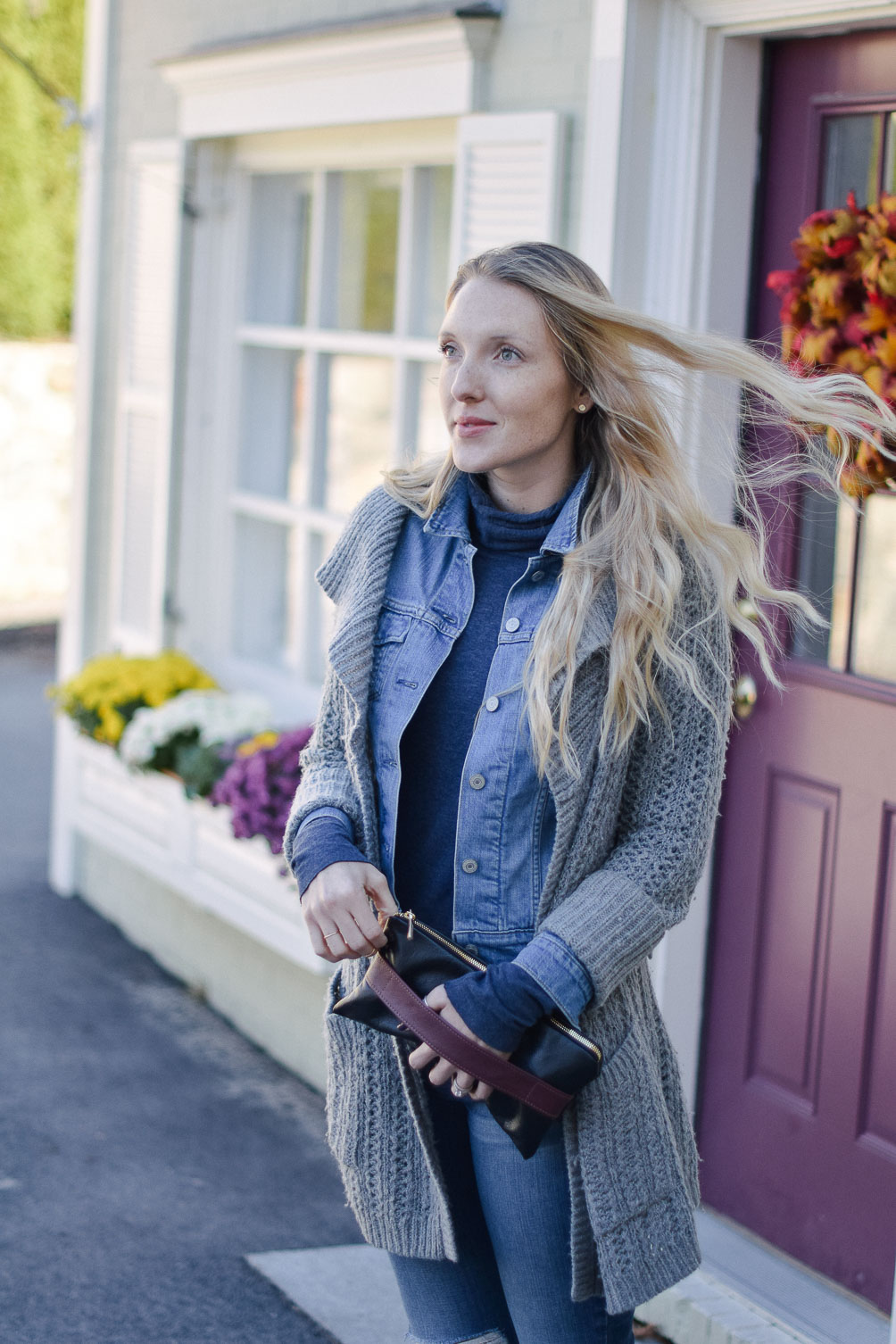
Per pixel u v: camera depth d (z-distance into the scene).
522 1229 1.86
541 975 1.72
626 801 1.84
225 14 4.54
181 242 4.75
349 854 1.86
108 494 5.34
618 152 2.98
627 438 1.84
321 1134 3.78
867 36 2.74
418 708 1.87
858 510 2.48
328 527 4.42
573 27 3.24
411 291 4.12
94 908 5.41
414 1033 1.77
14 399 10.98
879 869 2.73
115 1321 2.88
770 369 1.89
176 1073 4.10
